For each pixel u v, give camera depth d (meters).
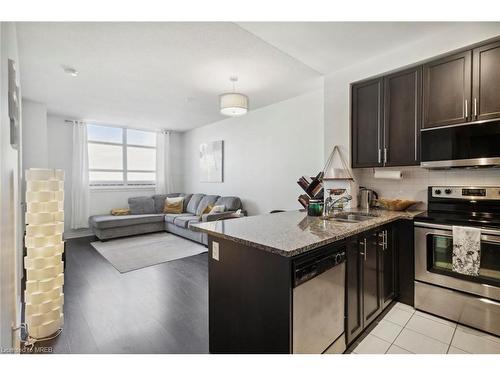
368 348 1.76
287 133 4.21
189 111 4.88
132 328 2.06
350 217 2.46
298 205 4.07
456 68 2.23
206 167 6.06
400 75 2.57
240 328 1.54
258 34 2.25
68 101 4.25
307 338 1.38
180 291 2.76
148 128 6.38
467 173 2.45
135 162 6.31
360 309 1.84
